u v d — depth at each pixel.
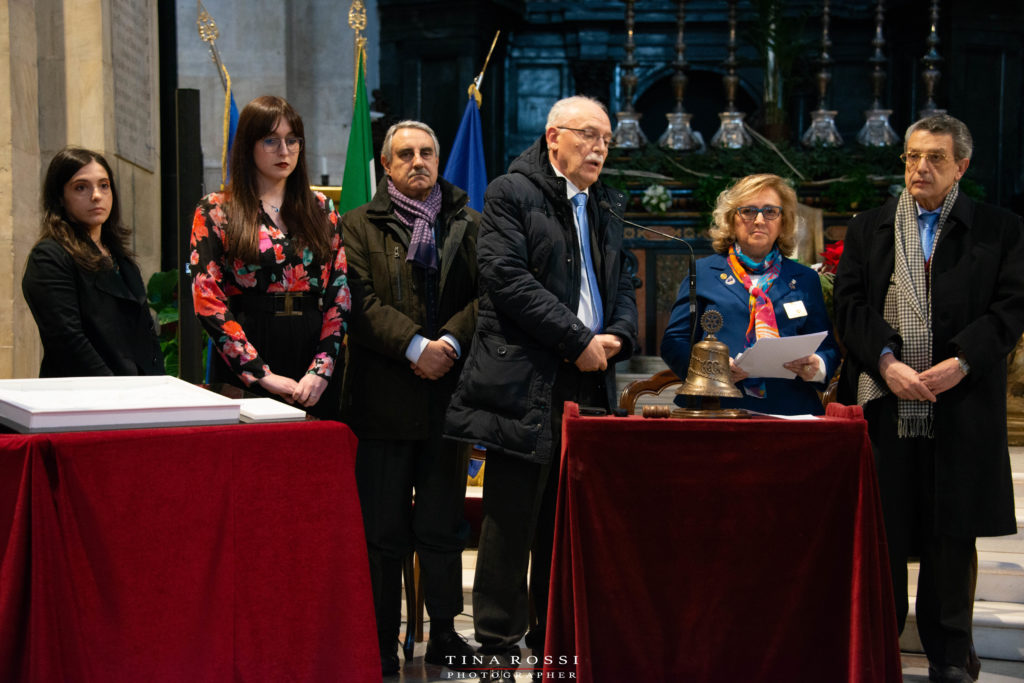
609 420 2.30
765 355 2.55
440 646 3.01
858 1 10.34
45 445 1.80
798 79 8.45
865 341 2.84
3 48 4.12
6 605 1.75
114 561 1.87
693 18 10.50
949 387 2.74
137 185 5.46
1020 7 9.87
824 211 7.29
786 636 2.29
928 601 2.88
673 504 2.30
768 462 2.28
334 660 2.07
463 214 3.08
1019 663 3.18
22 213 4.21
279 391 2.57
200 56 8.48
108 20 5.01
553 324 2.56
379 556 2.92
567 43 10.63
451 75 10.24
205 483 1.96
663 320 7.45
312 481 2.07
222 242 2.69
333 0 9.17
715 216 3.15
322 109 9.19
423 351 2.81
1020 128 9.98
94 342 2.90
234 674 1.98
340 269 2.79
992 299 2.84
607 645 2.31
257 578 2.01
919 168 2.84
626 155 7.73
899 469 2.88
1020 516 3.86
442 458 2.96
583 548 2.30
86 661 1.82
